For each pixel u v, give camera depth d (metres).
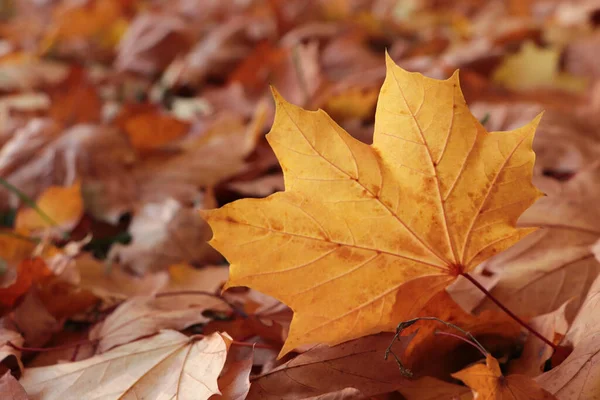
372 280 0.50
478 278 0.56
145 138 0.84
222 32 1.28
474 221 0.50
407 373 0.49
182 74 1.19
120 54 1.30
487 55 1.10
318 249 0.49
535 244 0.57
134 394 0.51
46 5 1.78
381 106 0.49
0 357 0.53
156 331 0.55
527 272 0.56
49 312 0.58
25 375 0.52
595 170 0.62
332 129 0.48
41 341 0.56
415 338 0.51
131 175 0.74
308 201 0.49
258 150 0.81
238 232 0.49
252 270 0.49
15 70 1.22
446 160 0.49
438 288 0.51
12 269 0.63
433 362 0.52
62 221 0.69
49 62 1.35
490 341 0.53
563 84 1.09
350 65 1.18
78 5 1.42
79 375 0.52
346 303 0.50
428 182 0.50
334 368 0.50
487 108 0.81
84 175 0.73
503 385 0.48
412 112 0.49
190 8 1.60
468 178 0.50
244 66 1.11
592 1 1.43
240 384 0.50
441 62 1.06
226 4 1.57
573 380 0.48
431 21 1.60
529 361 0.51
